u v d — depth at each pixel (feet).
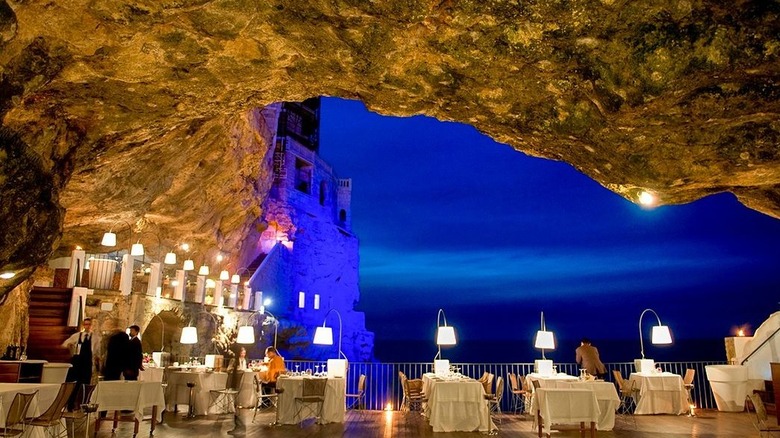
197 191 59.21
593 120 18.89
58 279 47.57
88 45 17.74
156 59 19.03
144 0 15.62
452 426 32.50
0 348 35.83
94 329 42.11
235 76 20.63
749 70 14.65
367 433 31.89
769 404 27.14
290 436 30.55
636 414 39.55
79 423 31.78
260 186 82.84
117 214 44.32
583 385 33.19
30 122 22.07
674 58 14.70
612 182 22.53
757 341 42.39
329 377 36.88
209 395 39.22
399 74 19.13
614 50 15.42
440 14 15.79
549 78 17.71
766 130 17.11
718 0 13.50
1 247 20.17
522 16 15.26
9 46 16.76
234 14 16.48
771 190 22.82
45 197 21.81
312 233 114.93
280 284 98.89
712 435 31.07
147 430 31.40
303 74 20.57
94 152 26.12
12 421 18.61
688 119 16.97
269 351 39.91
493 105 20.10
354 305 135.44
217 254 77.05
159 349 60.90
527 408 39.78
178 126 29.48
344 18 16.39
